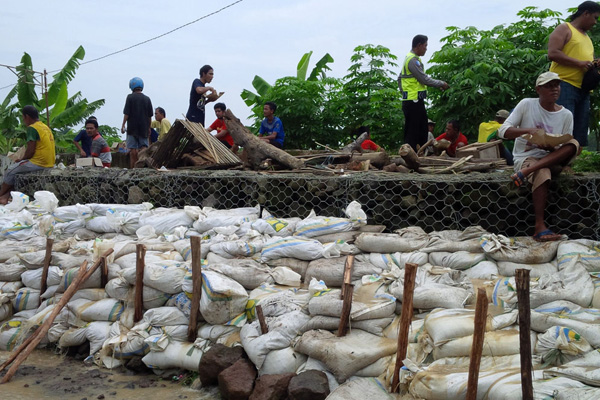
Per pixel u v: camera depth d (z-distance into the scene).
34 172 8.72
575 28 5.73
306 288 5.09
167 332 4.96
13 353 5.02
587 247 4.61
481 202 5.43
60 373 5.06
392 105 13.60
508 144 9.34
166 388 4.71
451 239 5.09
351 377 4.13
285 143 13.80
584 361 3.51
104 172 8.12
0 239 6.79
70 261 5.86
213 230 5.99
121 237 6.58
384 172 6.46
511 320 4.05
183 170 7.90
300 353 4.40
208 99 9.41
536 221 4.95
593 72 5.64
